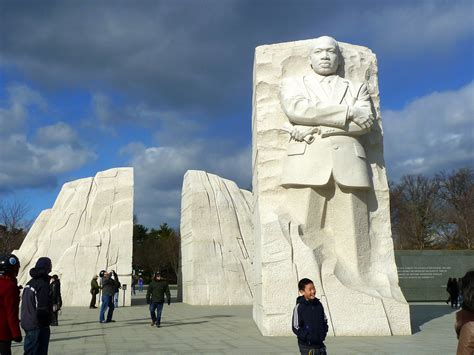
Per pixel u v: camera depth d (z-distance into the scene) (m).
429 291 20.23
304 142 9.09
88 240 19.20
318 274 8.65
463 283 2.79
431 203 41.59
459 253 20.48
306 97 9.25
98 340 8.70
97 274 18.78
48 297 4.91
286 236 8.85
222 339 8.43
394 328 8.61
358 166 8.98
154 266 54.72
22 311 4.80
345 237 9.07
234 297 18.70
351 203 9.03
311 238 9.03
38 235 20.77
